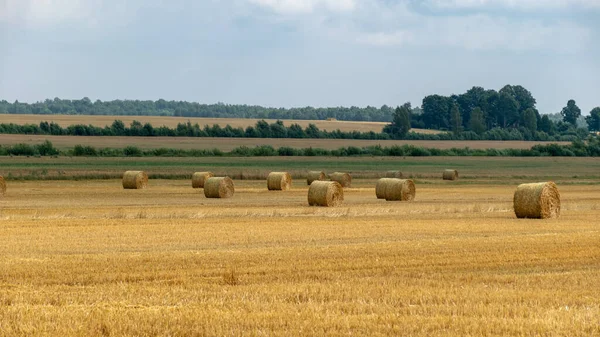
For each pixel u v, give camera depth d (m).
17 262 42.56
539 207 71.88
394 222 67.56
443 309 31.19
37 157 189.62
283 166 186.38
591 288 35.81
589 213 79.38
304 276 38.97
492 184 144.38
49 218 69.94
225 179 99.50
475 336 27.14
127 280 37.94
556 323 28.70
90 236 56.16
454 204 91.38
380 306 31.67
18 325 28.30
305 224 65.19
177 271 40.06
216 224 64.81
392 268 41.47
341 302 32.41
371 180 150.00
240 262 43.00
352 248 48.75
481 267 42.00
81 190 111.94
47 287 35.66
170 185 125.19
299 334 27.33
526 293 34.28
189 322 28.88
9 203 88.88
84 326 28.22
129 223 65.62
